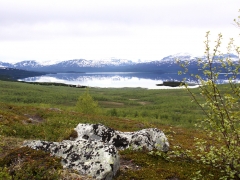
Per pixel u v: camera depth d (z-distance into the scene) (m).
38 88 136.25
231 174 10.36
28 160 10.71
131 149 15.05
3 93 99.69
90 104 46.31
